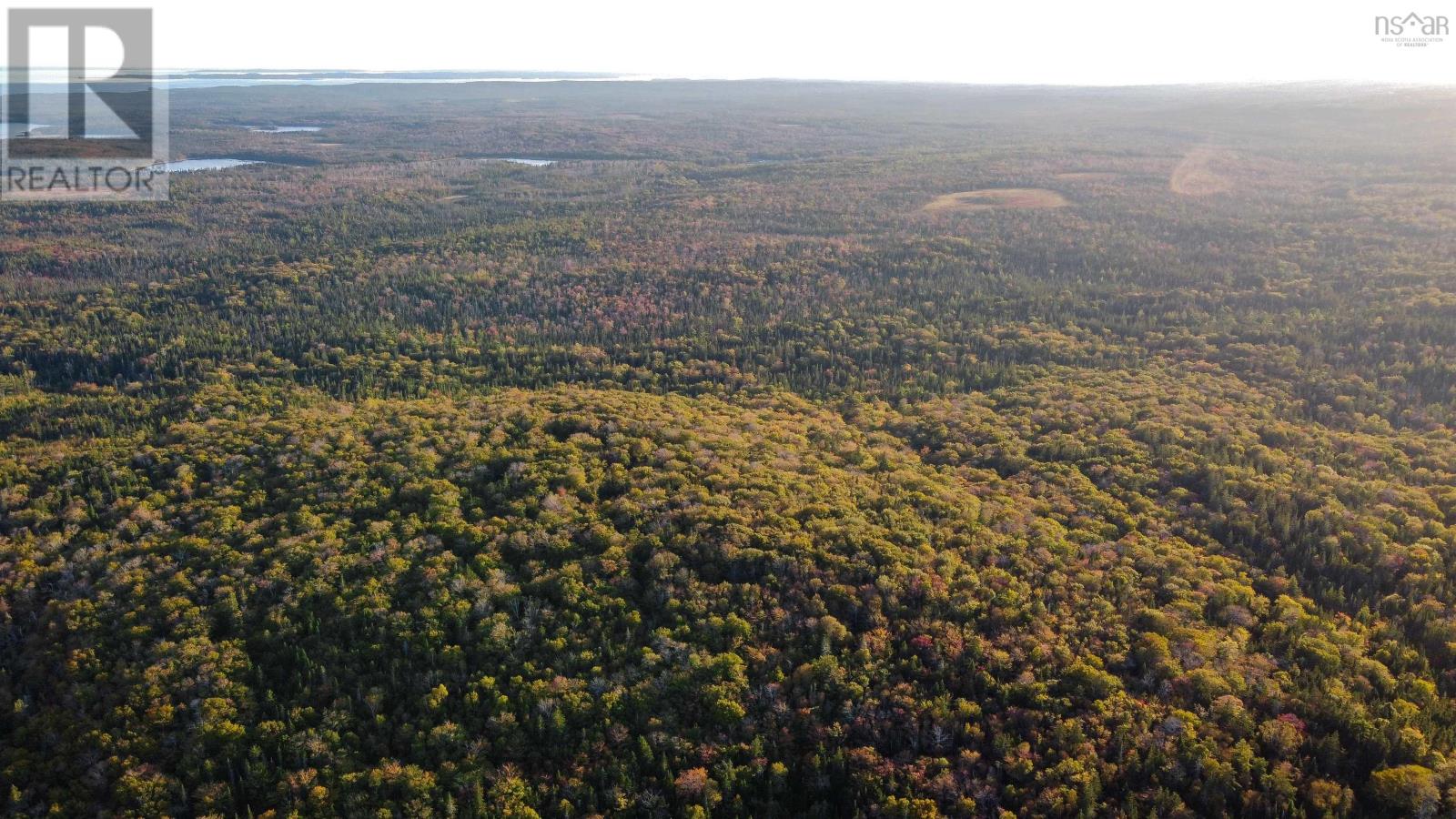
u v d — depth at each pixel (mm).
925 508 95375
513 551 87438
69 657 75500
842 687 72375
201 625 77812
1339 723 68062
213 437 111750
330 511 93688
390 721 71000
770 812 65250
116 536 90938
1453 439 112312
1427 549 86875
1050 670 73125
